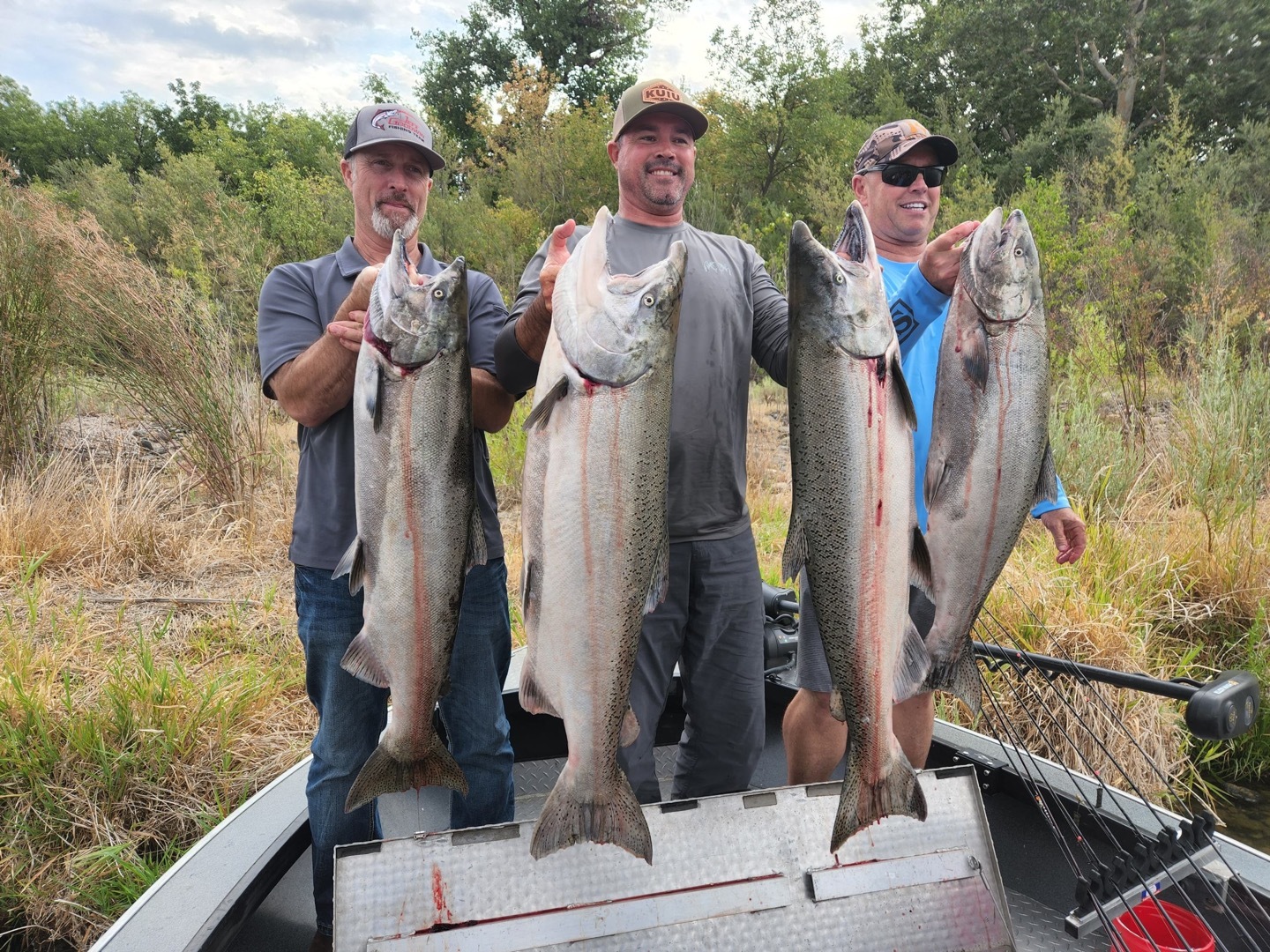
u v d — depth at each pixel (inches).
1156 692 102.3
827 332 83.1
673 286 83.9
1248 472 247.0
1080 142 904.9
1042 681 183.2
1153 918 98.1
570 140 827.4
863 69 1229.7
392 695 91.0
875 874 90.7
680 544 112.3
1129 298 413.4
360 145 106.7
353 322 92.4
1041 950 104.0
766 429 454.3
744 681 116.3
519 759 155.6
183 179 707.4
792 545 87.0
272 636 232.2
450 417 90.2
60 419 345.4
